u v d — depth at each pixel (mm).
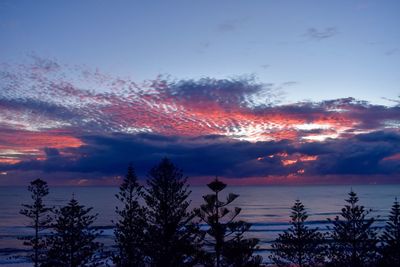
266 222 93500
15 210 130375
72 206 27641
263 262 44188
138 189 26281
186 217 20781
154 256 20750
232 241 21219
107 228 82312
